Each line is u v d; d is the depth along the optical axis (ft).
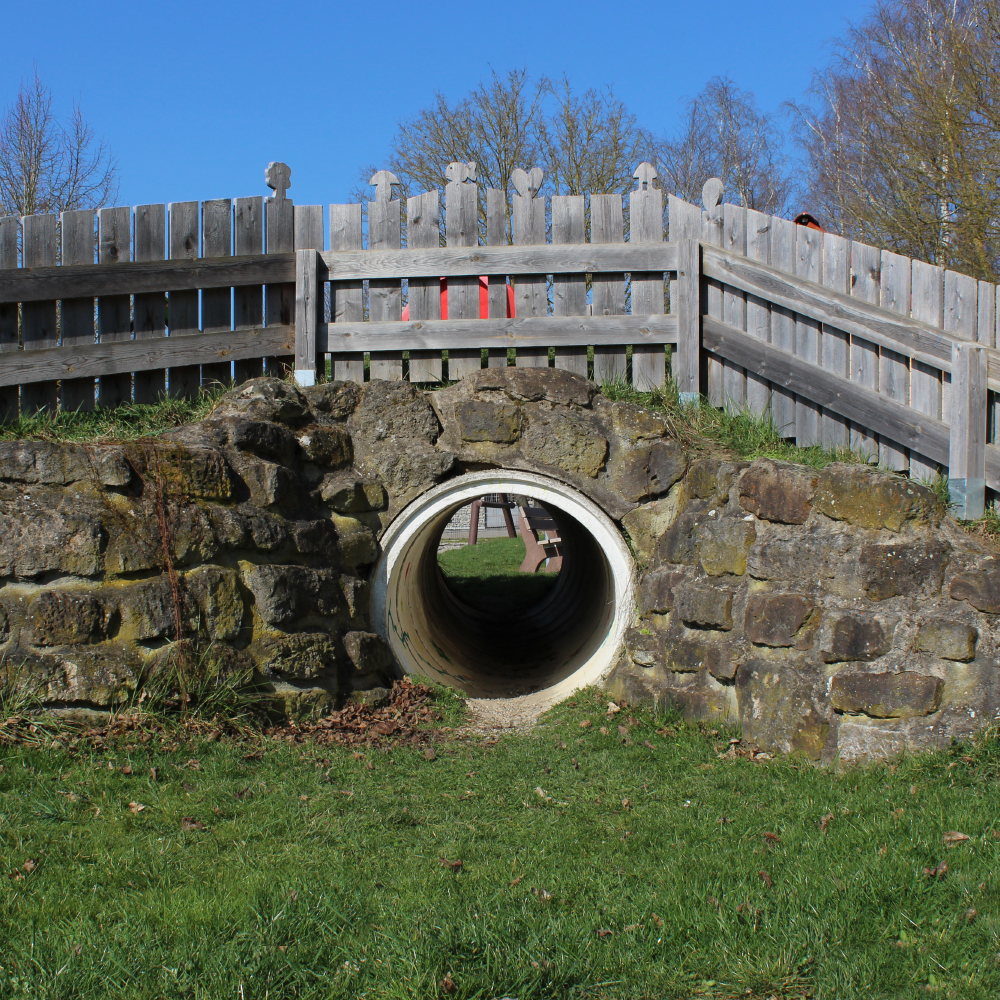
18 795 13.60
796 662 17.51
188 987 9.33
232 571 17.97
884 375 21.62
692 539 20.47
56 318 22.79
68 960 9.61
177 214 23.31
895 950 10.48
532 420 22.03
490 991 9.53
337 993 9.41
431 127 71.10
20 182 59.88
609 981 9.96
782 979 9.93
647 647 20.92
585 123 69.15
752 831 13.99
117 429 21.76
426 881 12.23
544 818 14.97
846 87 66.80
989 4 42.86
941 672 16.07
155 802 14.05
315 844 13.33
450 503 22.30
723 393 23.62
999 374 20.11
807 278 22.79
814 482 18.21
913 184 47.06
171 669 16.53
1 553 15.97
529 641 33.68
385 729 19.03
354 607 20.70
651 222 23.88
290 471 20.02
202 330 23.48
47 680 15.55
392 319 23.94
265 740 17.12
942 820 13.29
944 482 20.56
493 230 23.93
